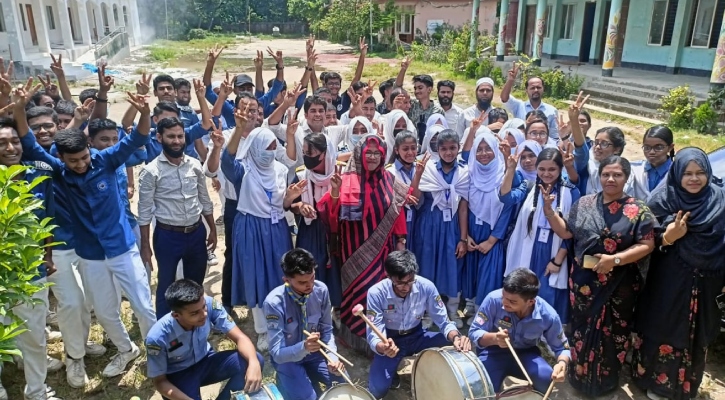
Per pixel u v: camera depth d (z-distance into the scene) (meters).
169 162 4.29
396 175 4.61
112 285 3.95
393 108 6.67
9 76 3.69
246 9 50.62
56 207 3.76
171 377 3.49
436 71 22.95
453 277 4.69
